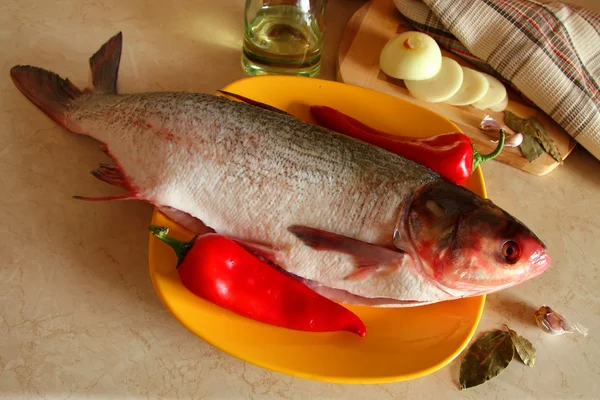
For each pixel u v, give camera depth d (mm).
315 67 1238
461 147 1006
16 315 877
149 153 914
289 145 879
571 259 1118
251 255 861
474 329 892
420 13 1346
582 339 1007
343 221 853
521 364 959
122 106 958
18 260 930
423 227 825
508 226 811
